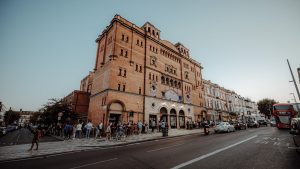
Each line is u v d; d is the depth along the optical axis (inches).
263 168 265.9
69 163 335.3
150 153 410.6
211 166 278.7
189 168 269.9
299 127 366.3
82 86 2025.1
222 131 997.2
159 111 1267.2
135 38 1261.1
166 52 1535.4
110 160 350.0
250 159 322.7
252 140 593.3
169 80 1471.5
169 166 286.2
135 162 323.6
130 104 1087.6
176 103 1457.9
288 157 334.6
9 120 3184.1
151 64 1325.0
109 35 1229.1
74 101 1488.7
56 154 438.3
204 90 1980.8
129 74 1141.1
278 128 1098.7
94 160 355.9
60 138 859.4
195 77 1866.4
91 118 1175.0
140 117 1122.7
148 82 1251.2
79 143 625.3
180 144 548.4
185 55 1802.4
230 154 368.8
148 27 1409.9
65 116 1159.6
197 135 871.7
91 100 1259.8
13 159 380.5
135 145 570.3
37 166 317.7
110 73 1035.9
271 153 374.3
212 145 502.3
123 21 1204.5
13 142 741.9
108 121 960.9
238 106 2716.5
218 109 2096.5
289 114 1055.0
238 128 1240.8
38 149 507.5
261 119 2027.6
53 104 1218.6
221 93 2324.1
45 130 1210.0
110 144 580.1
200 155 364.2
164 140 691.4
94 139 753.6
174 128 1378.0
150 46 1368.1
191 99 1674.5
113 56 1075.9
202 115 1788.9
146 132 1026.7
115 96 1019.9
